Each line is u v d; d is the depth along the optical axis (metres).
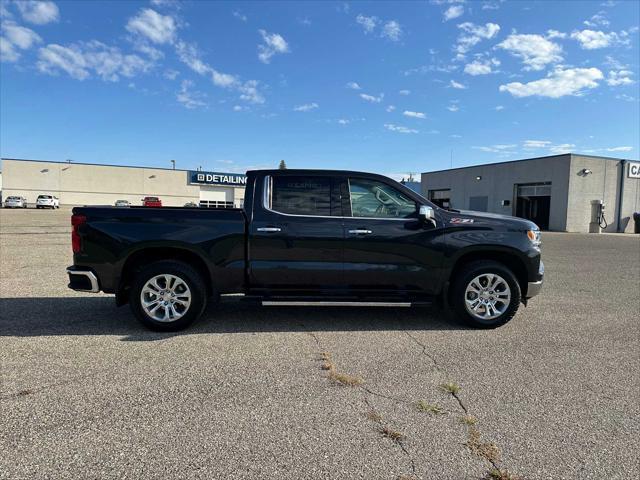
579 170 29.59
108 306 6.23
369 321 5.66
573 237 23.55
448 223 5.36
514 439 2.88
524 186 33.22
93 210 5.07
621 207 31.31
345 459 2.62
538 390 3.63
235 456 2.64
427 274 5.32
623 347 4.75
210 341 4.76
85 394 3.43
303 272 5.19
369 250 5.23
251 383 3.69
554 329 5.42
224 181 66.81
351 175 5.38
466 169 38.53
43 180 55.28
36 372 3.84
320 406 3.29
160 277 5.02
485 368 4.10
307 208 5.29
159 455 2.63
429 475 2.48
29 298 6.68
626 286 8.38
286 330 5.21
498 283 5.39
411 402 3.38
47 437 2.80
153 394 3.45
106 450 2.67
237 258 5.15
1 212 39.59
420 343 4.81
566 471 2.54
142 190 61.41
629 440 2.88
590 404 3.39
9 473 2.43
